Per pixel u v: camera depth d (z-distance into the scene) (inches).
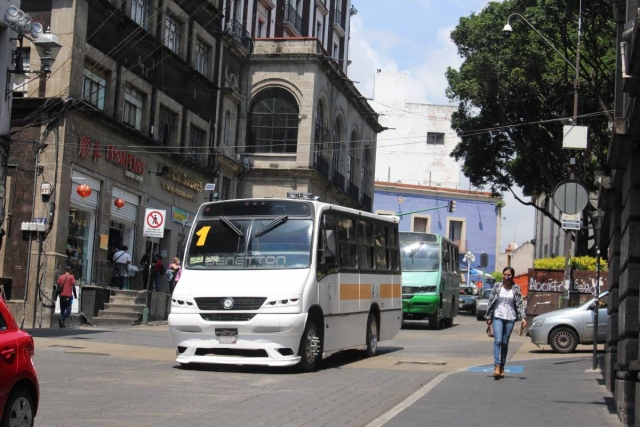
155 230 1133.1
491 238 3125.0
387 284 858.8
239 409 462.0
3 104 1002.1
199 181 1555.1
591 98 1460.4
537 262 1332.4
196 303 647.8
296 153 1828.2
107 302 1176.8
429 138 3270.2
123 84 1250.0
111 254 1254.3
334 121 2004.2
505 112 1603.1
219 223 696.4
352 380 615.5
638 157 433.4
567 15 1373.0
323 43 2364.7
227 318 640.4
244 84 1845.5
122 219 1277.1
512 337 1182.3
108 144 1214.3
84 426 396.2
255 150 1844.2
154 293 1230.9
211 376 614.9
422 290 1325.0
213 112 1616.6
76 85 1120.8
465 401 504.1
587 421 440.5
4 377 319.6
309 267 667.4
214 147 1610.5
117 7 1205.1
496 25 1469.0
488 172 1803.6
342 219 748.6
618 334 484.7
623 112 452.4
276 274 656.4
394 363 760.3
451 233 3115.2
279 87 1843.0
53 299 1074.1
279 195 1825.8
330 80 1951.3
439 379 613.9
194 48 1519.4
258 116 1847.9
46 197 1088.2
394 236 896.9
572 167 1075.3
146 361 703.1
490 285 2896.2
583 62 1464.1
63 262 1099.9
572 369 704.4
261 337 634.8
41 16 1121.4
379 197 3075.8
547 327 894.4
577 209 680.4
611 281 545.3
